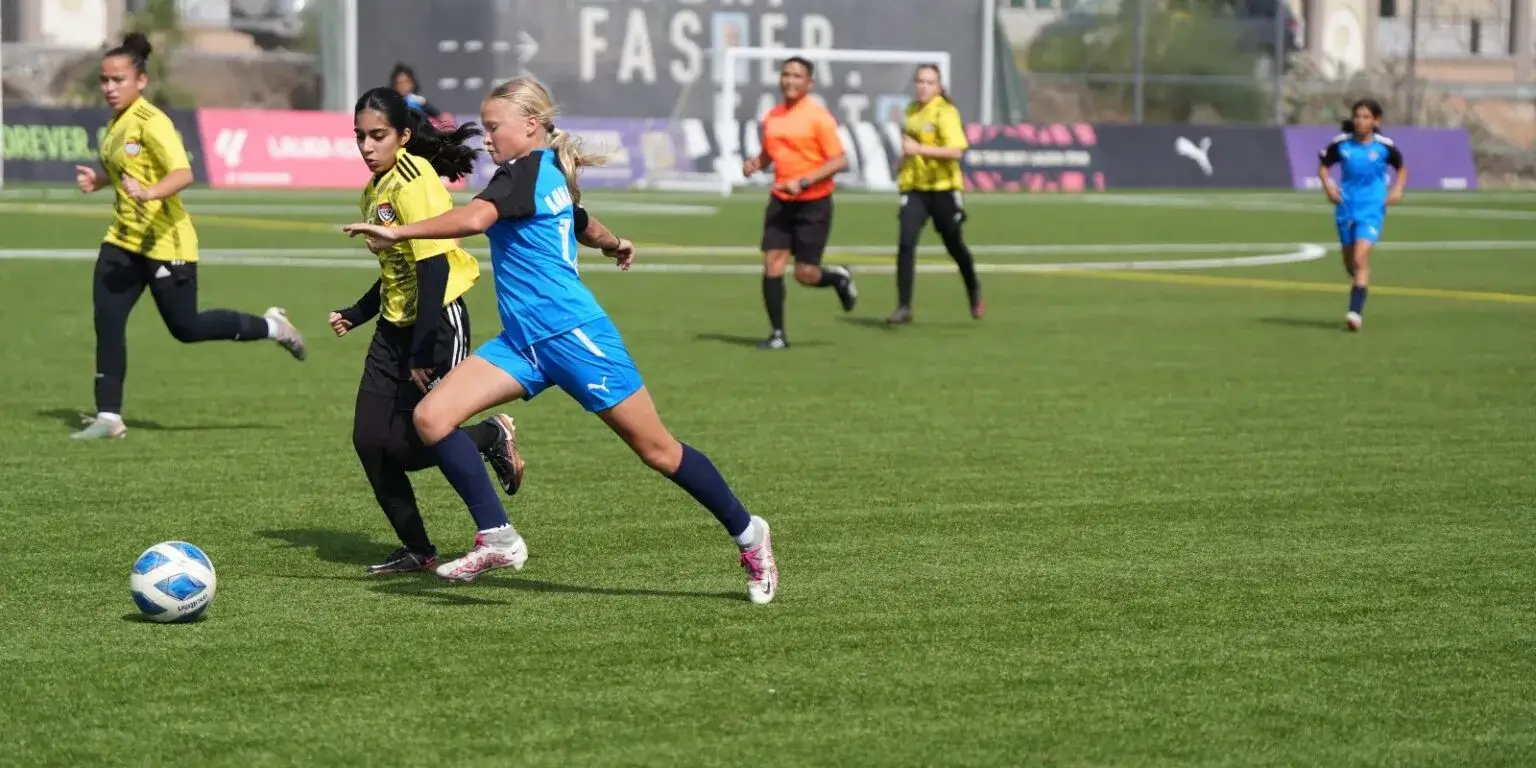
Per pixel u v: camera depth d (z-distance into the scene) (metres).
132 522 9.42
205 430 12.44
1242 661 6.91
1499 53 75.31
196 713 6.14
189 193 44.31
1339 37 72.19
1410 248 32.91
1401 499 10.36
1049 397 14.49
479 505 7.70
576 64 54.50
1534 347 18.25
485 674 6.63
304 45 54.44
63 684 6.47
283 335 12.71
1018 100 61.16
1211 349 17.92
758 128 53.84
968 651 7.02
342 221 35.25
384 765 5.62
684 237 33.25
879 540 9.16
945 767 5.65
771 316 17.73
